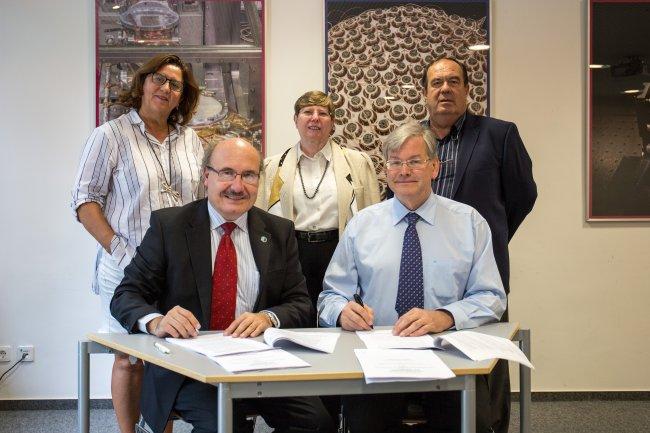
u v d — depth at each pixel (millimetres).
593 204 3600
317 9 3547
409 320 1899
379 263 2174
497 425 2371
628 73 3578
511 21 3572
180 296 2010
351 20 3494
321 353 1667
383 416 1979
